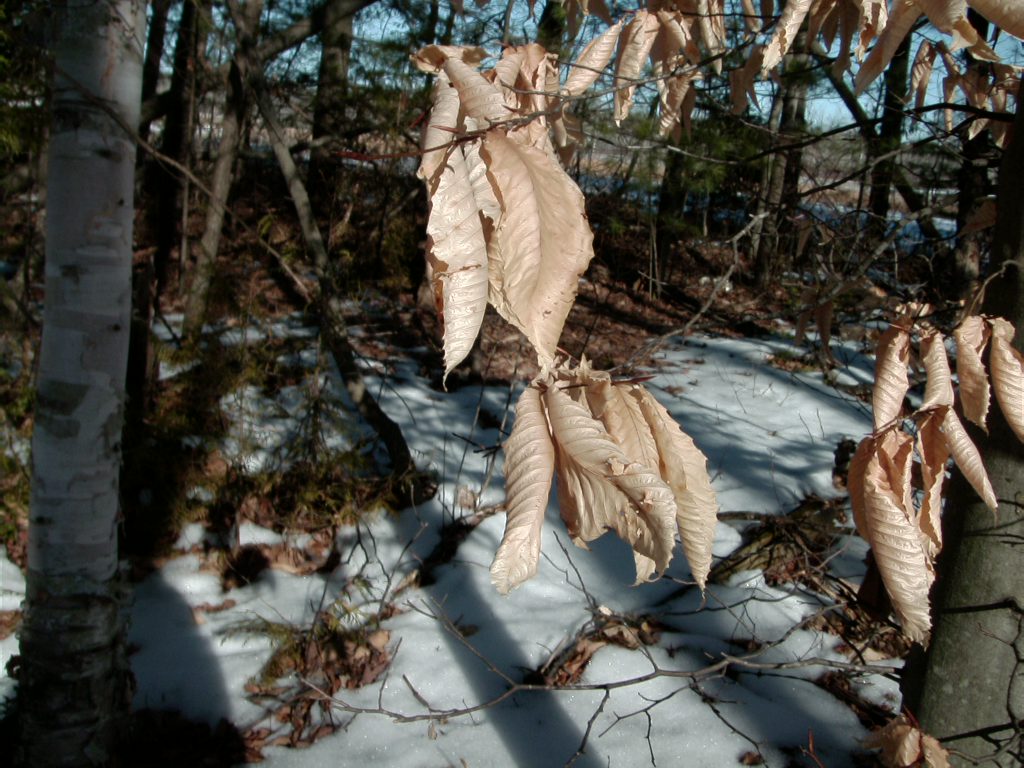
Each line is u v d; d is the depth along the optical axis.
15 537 4.34
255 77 5.03
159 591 4.21
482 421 5.84
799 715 3.56
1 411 4.50
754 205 6.15
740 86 1.95
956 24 1.06
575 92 1.54
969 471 1.29
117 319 2.71
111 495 2.81
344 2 5.63
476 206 0.74
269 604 4.16
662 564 0.79
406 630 4.02
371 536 4.26
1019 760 2.25
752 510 4.92
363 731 3.45
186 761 3.23
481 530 4.72
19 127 4.21
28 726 2.82
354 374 4.95
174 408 4.82
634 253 9.36
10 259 5.97
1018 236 1.99
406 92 6.34
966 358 1.41
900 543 1.25
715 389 6.80
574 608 4.20
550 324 0.71
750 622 4.07
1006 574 2.20
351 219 7.55
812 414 6.38
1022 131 2.02
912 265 4.32
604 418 0.95
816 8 1.62
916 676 2.41
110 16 2.50
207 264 5.23
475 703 3.63
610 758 3.32
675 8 1.73
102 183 2.59
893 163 4.02
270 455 4.89
